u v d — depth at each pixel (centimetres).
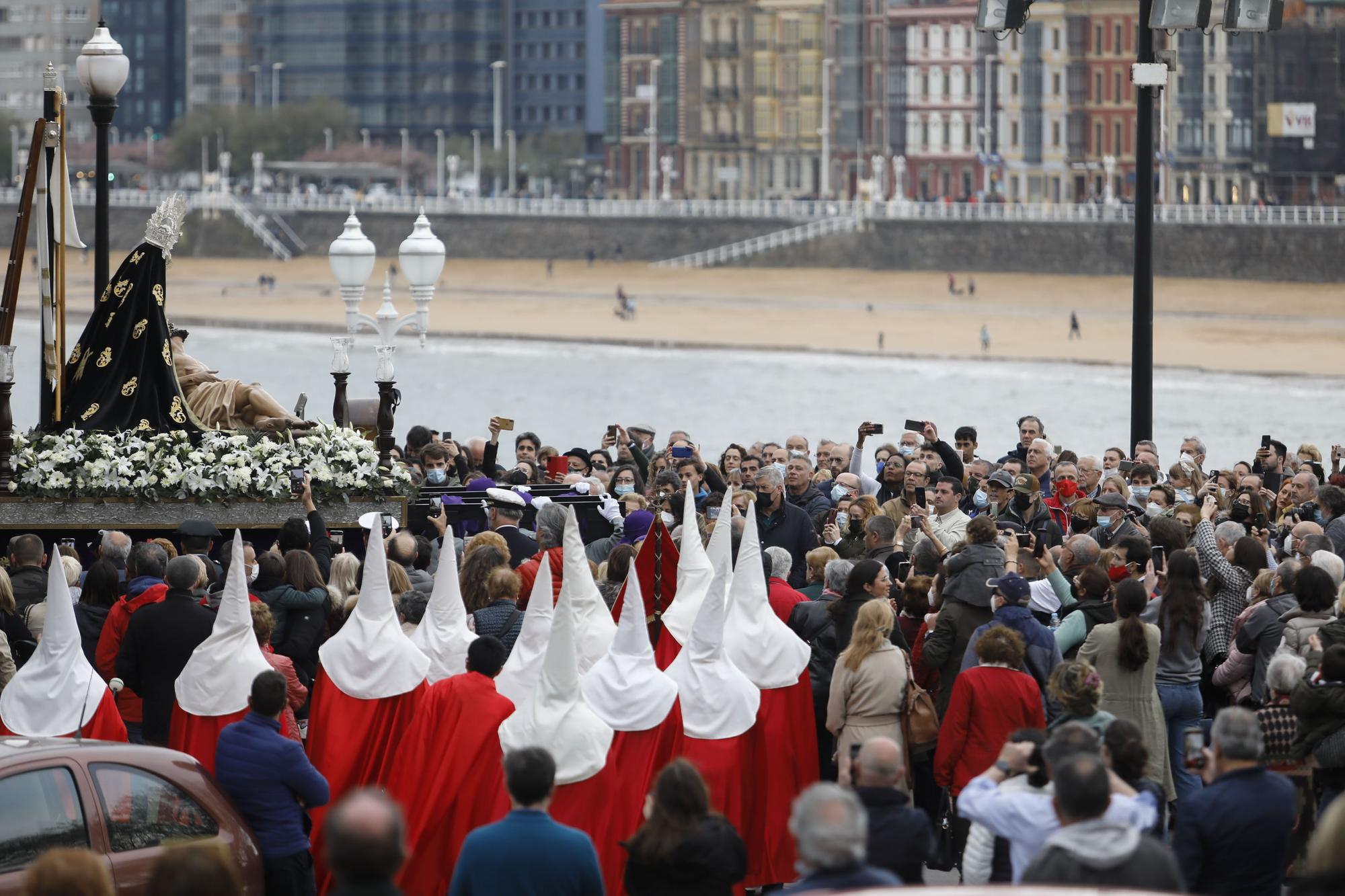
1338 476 6762
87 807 3500
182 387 6525
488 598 4716
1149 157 7425
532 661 4219
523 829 3175
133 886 3497
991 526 4572
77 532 5956
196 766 3697
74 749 3556
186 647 4306
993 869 3519
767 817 4322
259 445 6069
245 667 4153
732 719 4153
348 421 6731
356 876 2567
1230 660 4647
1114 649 4266
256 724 3797
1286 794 3266
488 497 6053
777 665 4338
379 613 4269
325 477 6069
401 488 6262
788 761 4334
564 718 3894
